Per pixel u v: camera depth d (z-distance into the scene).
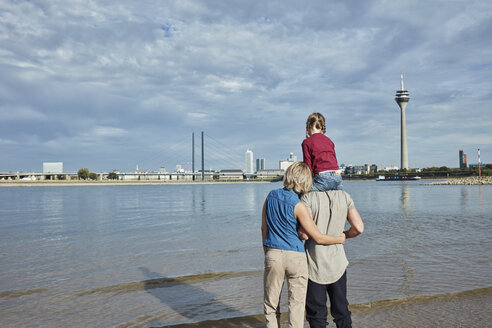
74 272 6.23
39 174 190.12
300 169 3.26
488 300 4.63
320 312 3.21
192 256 7.48
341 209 3.21
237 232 11.09
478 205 21.27
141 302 4.73
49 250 8.25
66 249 8.37
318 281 3.15
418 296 4.79
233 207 23.19
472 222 12.90
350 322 3.22
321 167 3.33
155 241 9.42
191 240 9.55
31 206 26.05
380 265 6.51
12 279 5.79
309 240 3.25
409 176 192.00
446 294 4.86
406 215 15.77
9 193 64.12
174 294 5.04
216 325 3.99
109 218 15.99
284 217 3.11
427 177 191.50
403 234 10.15
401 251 7.75
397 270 6.15
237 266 6.59
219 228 12.12
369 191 51.78
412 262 6.73
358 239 9.33
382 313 4.24
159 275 6.00
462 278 5.63
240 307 4.54
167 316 4.25
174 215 17.30
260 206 24.09
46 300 4.81
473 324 3.88
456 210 17.98
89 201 33.38
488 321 3.96
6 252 8.03
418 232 10.49
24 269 6.43
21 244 9.09
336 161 3.41
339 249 3.22
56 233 11.10
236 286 5.39
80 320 4.13
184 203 28.61
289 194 3.17
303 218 3.07
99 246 8.74
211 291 5.16
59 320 4.13
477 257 7.11
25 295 5.01
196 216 16.66
